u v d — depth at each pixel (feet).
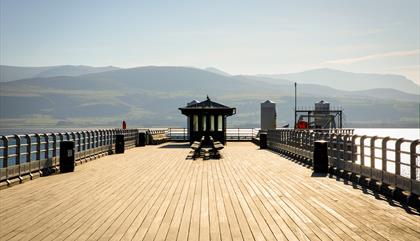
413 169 40.93
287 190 50.06
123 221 34.30
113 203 42.09
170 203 42.04
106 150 106.83
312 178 61.16
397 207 39.73
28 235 30.01
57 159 71.77
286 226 32.53
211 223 33.58
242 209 38.99
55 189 50.98
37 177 61.77
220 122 144.56
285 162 85.97
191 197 45.44
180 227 32.32
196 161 88.43
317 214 36.73
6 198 44.80
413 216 35.83
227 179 60.03
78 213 37.37
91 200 43.73
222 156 101.24
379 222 33.68
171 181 57.98
